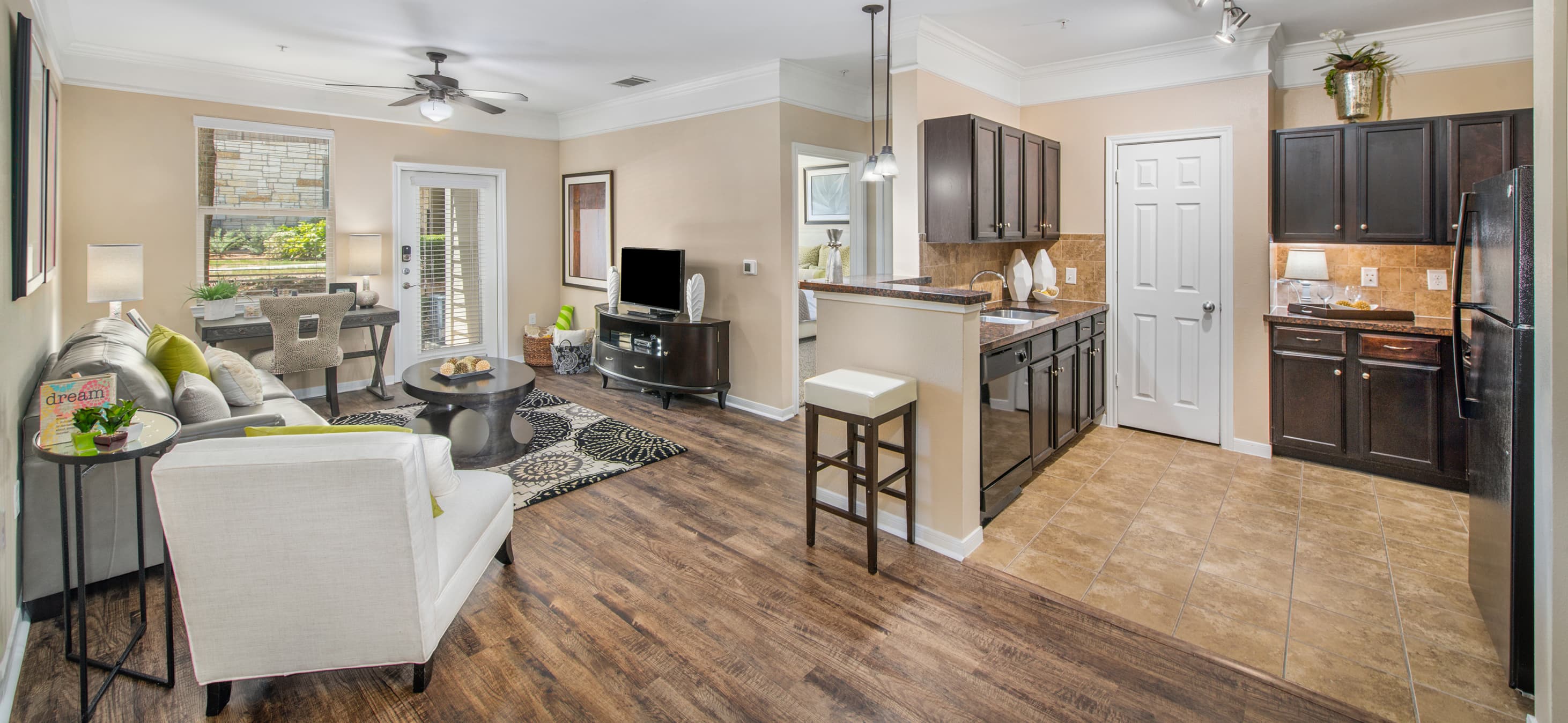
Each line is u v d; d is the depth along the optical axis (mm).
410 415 4980
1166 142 4316
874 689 2049
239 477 1751
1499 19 3607
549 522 3189
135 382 2518
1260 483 3680
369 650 1929
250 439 1843
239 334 4586
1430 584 2617
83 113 4359
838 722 1912
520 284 6645
